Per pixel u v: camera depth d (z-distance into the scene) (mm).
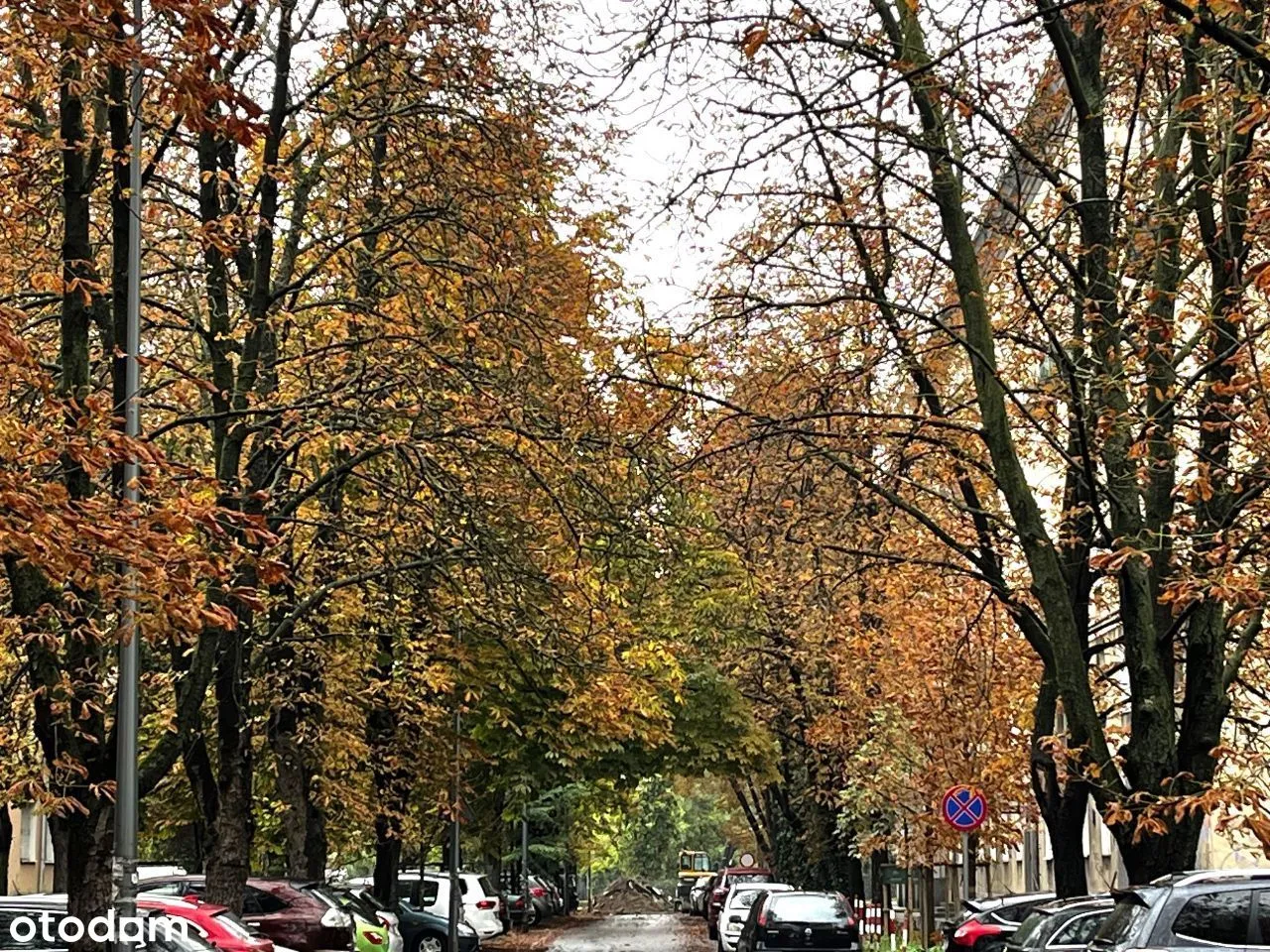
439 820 33875
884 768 29812
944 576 24859
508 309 19406
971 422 20453
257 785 31094
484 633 22000
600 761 35844
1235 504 14406
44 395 11156
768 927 30562
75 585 12438
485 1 19750
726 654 36094
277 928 23594
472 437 18953
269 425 19375
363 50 19781
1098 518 15633
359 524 22203
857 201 17828
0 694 17516
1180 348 16031
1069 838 19469
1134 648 15422
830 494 19922
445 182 19828
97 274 14672
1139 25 14688
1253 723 16953
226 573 11695
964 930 23203
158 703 23172
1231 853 25109
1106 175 17250
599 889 138875
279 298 19781
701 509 20516
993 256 19938
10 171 14719
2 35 12305
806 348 19188
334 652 25172
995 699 25969
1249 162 13875
